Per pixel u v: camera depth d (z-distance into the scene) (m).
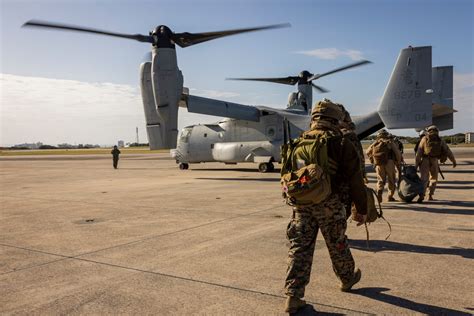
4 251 5.45
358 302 3.51
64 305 3.57
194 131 22.19
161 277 4.29
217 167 25.66
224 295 3.74
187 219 7.55
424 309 3.34
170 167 27.11
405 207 8.29
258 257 4.95
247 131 20.19
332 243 3.49
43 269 4.63
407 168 8.85
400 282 3.97
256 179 16.30
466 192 10.50
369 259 4.75
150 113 15.60
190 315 3.31
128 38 14.48
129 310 3.44
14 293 3.88
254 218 7.51
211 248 5.42
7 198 11.23
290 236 3.41
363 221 3.61
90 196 11.45
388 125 16.00
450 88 22.33
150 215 8.08
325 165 3.27
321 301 3.54
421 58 15.45
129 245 5.68
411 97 15.62
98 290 3.93
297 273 3.30
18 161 43.16
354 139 4.40
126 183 15.54
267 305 3.49
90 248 5.55
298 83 23.33
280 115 19.19
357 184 3.33
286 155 3.47
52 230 6.78
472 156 29.48
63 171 24.36
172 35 14.98
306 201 3.26
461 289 3.76
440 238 5.67
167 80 14.94
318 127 3.47
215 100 18.42
